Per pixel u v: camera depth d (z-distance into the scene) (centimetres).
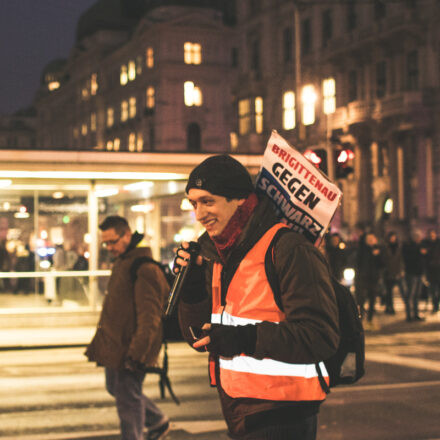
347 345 275
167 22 6041
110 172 1492
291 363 248
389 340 1327
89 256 1611
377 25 3731
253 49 4812
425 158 3516
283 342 244
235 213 265
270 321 262
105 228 513
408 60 3647
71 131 8669
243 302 266
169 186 1697
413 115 3506
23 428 704
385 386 895
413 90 3622
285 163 292
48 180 1586
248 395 264
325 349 249
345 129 3931
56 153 1459
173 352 1220
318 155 1451
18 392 883
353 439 650
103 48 7625
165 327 507
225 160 267
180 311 302
